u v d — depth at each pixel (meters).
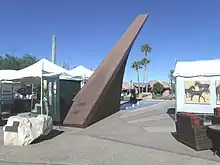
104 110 16.92
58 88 15.37
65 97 15.82
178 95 16.94
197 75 16.45
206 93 16.23
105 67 17.44
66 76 16.77
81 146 9.59
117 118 16.73
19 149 9.34
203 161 7.50
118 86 19.02
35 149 9.31
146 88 83.38
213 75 16.06
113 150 8.94
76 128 13.55
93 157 8.20
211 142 8.71
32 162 7.85
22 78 16.48
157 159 7.81
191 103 16.58
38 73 15.76
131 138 10.78
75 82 16.78
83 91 16.11
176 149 8.91
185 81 16.81
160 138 10.69
